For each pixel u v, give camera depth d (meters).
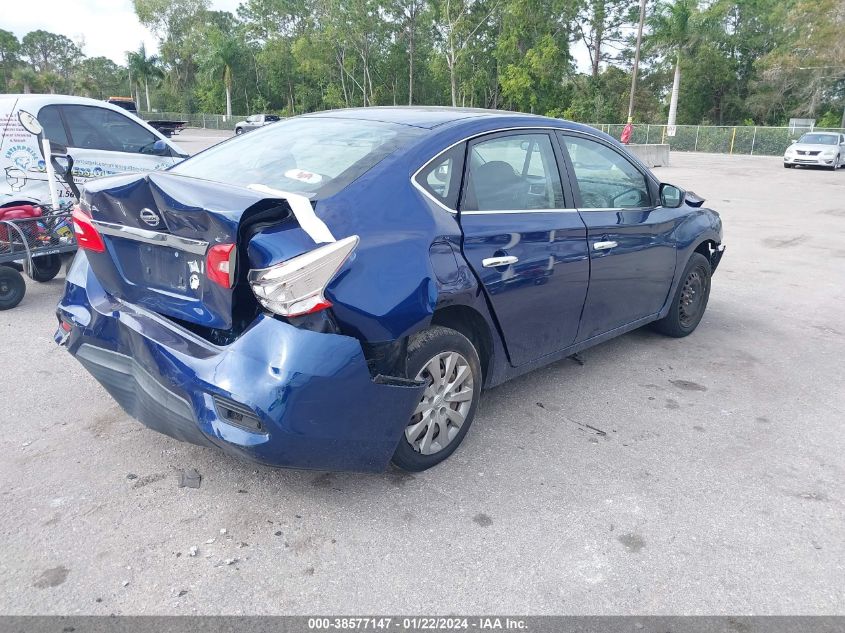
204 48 79.44
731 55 58.41
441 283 3.14
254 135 3.98
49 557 2.70
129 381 3.11
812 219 13.02
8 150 6.68
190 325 2.98
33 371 4.57
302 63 64.00
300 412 2.66
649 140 42.50
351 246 2.74
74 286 3.39
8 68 114.81
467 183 3.45
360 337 2.82
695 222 5.42
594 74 59.88
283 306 2.62
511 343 3.78
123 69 111.12
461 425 3.53
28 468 3.34
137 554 2.74
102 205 3.04
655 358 5.29
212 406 2.72
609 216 4.38
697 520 3.13
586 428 4.04
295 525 2.97
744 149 40.25
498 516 3.10
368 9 60.12
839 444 3.95
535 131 3.97
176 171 3.71
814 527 3.12
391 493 3.24
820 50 46.12
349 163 3.18
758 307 6.89
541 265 3.77
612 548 2.90
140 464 3.41
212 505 3.09
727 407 4.42
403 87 66.19
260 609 2.47
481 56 56.19
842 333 6.08
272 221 2.71
